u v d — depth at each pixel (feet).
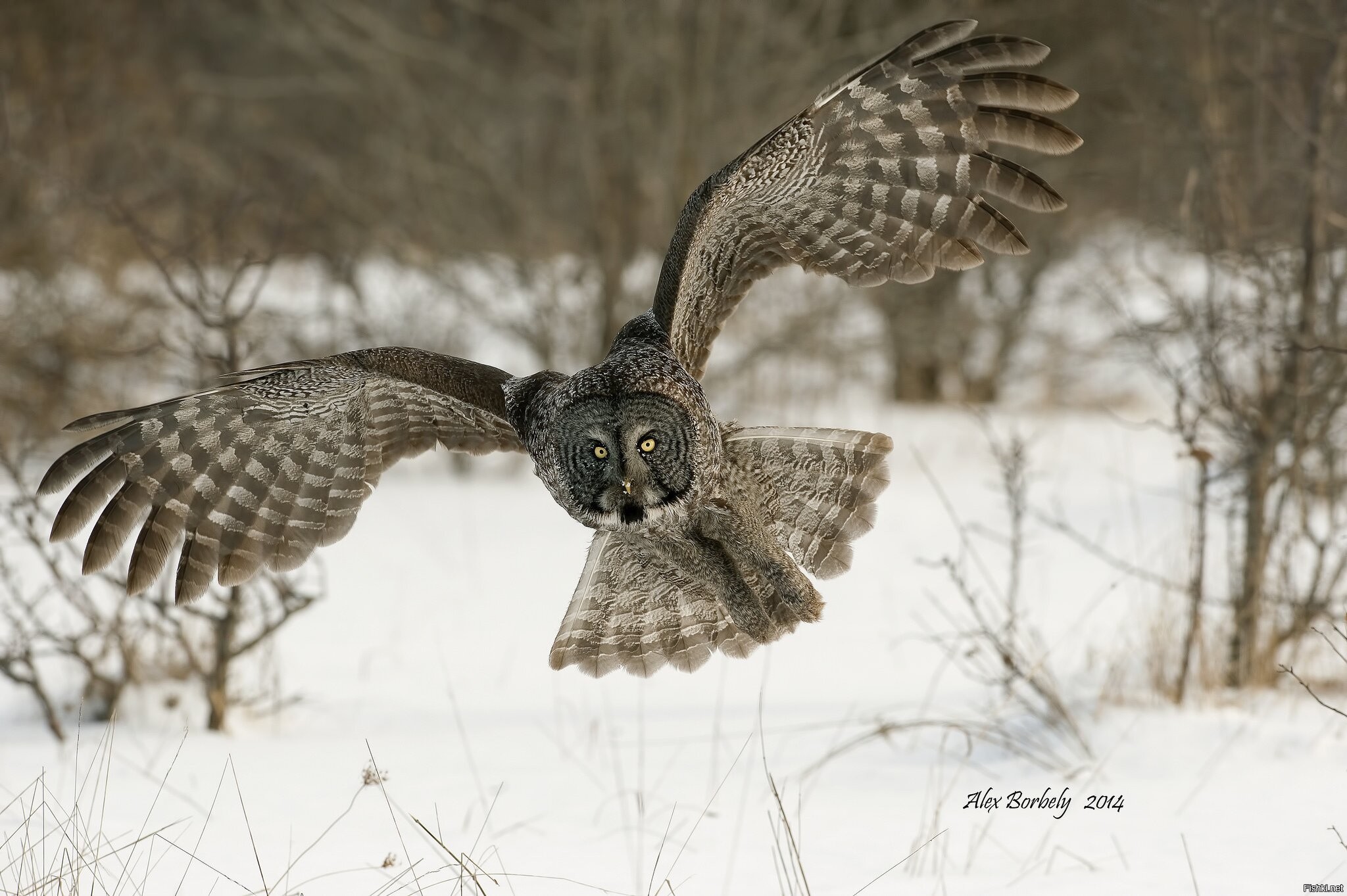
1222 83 46.29
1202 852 29.04
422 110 98.63
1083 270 85.56
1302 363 41.60
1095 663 44.37
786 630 27.32
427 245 93.40
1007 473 44.09
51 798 33.09
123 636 42.37
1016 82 27.02
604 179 87.51
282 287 95.61
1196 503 42.80
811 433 28.12
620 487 26.21
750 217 29.01
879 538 67.62
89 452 29.19
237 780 34.35
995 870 28.48
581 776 35.40
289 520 31.07
